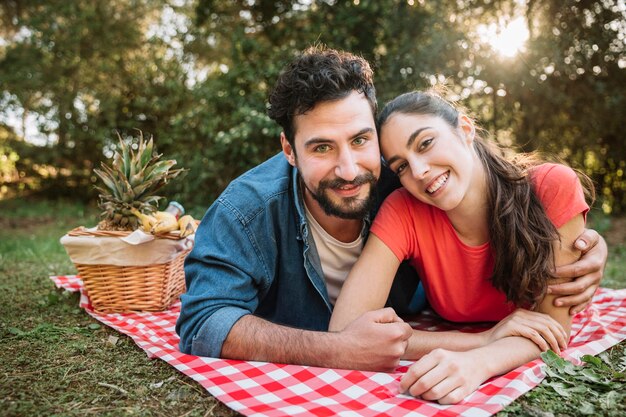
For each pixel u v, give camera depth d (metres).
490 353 1.81
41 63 10.34
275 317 2.43
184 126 8.50
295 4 7.84
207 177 8.27
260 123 7.09
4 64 10.42
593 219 7.49
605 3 7.20
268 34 8.17
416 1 7.12
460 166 1.96
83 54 10.50
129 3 10.64
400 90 6.92
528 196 2.05
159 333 2.38
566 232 2.08
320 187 2.03
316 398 1.65
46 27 10.12
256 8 8.11
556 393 1.70
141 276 2.67
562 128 8.13
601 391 1.72
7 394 1.73
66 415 1.59
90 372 1.94
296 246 2.30
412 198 2.23
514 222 2.01
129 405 1.67
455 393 1.62
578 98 7.77
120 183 2.75
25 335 2.34
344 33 7.30
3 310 2.78
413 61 6.82
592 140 8.20
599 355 2.04
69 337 2.35
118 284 2.66
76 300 2.96
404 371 1.94
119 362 2.04
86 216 9.05
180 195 8.34
